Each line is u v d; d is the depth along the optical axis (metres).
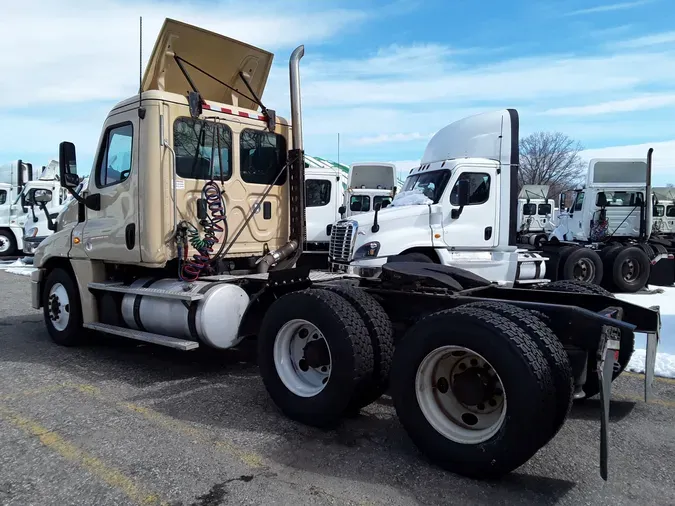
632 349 4.45
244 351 6.59
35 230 18.42
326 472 3.51
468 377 3.48
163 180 5.55
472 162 9.39
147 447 3.87
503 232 9.60
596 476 3.48
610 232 14.34
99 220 6.20
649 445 3.97
